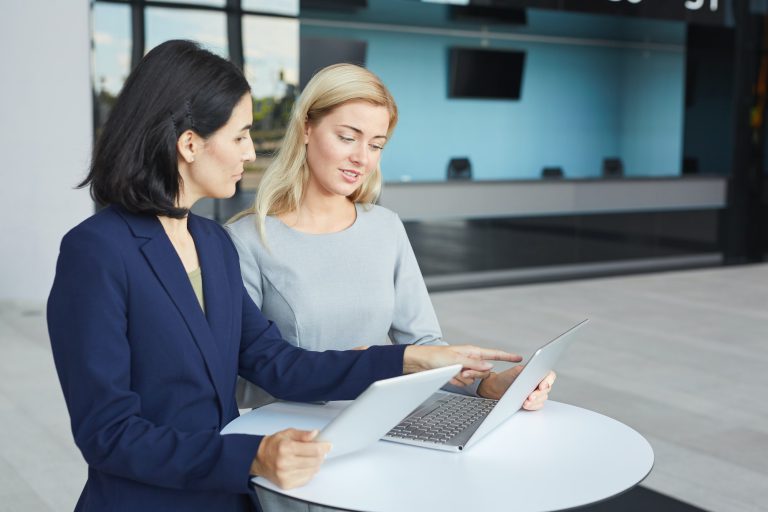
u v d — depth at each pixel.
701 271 9.51
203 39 6.89
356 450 1.54
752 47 10.11
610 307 7.30
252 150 1.50
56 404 4.46
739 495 3.34
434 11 8.97
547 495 1.46
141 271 1.40
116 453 1.32
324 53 9.70
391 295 2.12
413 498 1.43
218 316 1.53
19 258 7.03
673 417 4.29
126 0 6.65
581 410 1.93
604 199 9.53
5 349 5.58
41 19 6.74
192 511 1.45
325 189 2.07
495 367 5.13
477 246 8.78
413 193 8.48
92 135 6.70
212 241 1.59
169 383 1.43
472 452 1.65
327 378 1.74
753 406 4.49
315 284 2.03
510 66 10.77
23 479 3.50
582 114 11.47
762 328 6.43
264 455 1.37
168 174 1.40
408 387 1.40
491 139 10.96
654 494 3.34
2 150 6.88
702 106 10.58
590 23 9.70
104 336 1.34
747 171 10.27
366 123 1.95
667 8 9.33
